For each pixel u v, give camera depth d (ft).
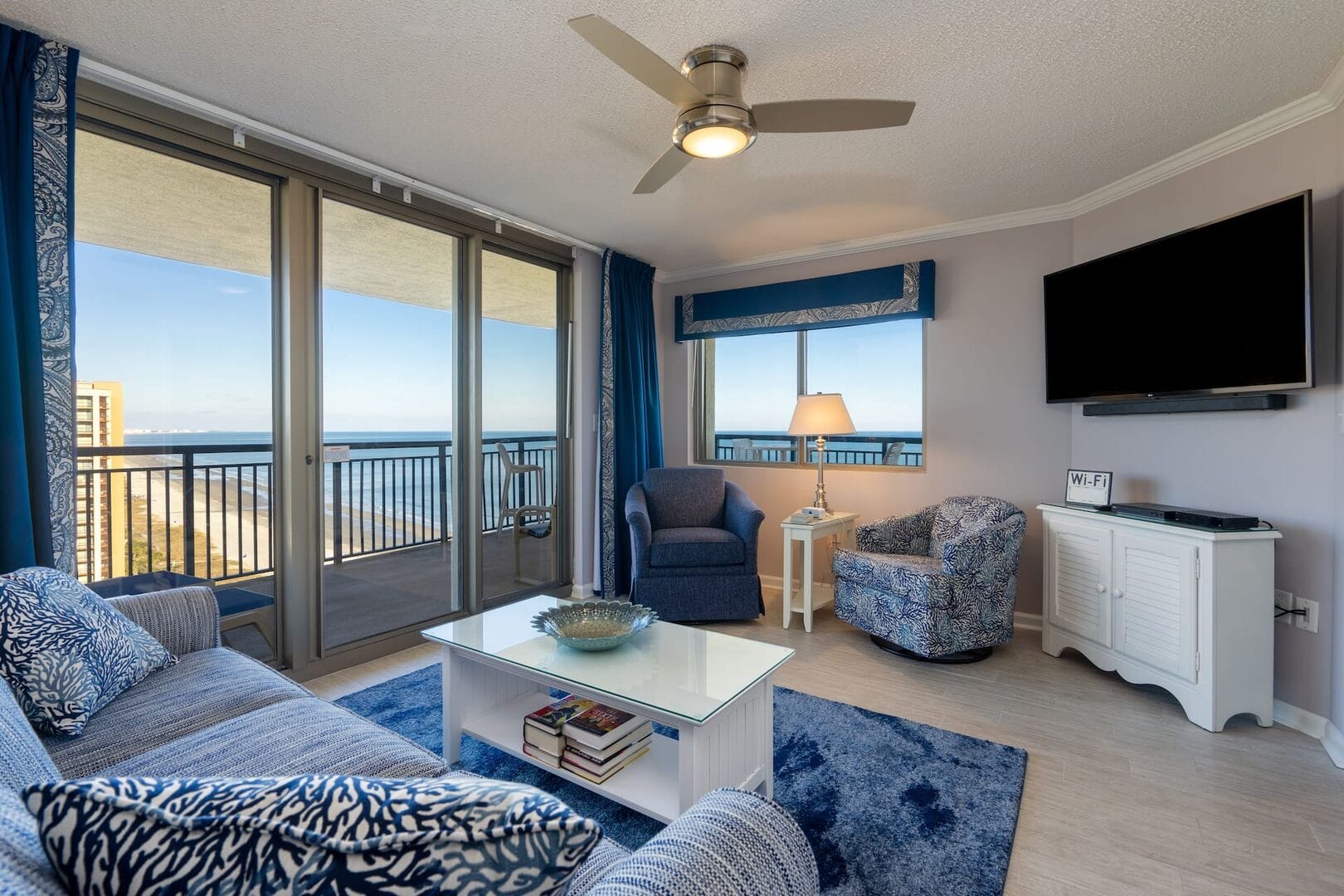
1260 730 7.66
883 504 13.19
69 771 4.23
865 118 6.47
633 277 14.37
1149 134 8.42
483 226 11.41
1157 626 8.25
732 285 15.10
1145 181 9.64
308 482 9.15
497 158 9.25
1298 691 7.76
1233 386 7.98
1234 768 6.77
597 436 14.05
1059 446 11.32
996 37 6.37
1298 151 7.75
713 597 11.68
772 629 11.63
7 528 6.13
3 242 6.10
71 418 6.73
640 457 14.46
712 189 10.37
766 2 5.83
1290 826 5.80
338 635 9.99
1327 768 6.79
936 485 12.55
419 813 1.73
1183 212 9.16
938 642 9.41
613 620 7.05
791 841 2.41
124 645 5.37
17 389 6.18
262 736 4.55
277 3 5.91
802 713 8.03
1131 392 9.41
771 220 11.87
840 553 11.07
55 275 6.57
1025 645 10.66
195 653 6.28
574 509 13.85
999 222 11.65
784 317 14.06
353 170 9.39
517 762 6.89
